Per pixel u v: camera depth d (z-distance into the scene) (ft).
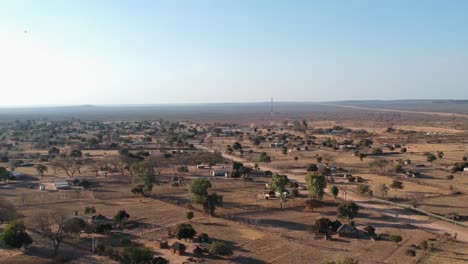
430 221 384.47
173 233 340.39
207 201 398.83
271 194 469.98
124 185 528.63
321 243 323.78
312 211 413.18
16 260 274.77
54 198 456.86
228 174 591.78
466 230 358.64
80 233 335.26
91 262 277.23
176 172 625.00
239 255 295.69
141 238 330.34
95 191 494.18
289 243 320.50
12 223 299.58
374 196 473.26
